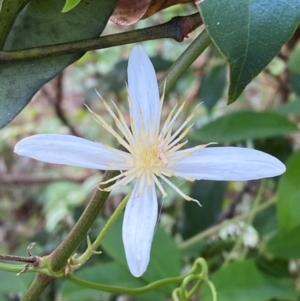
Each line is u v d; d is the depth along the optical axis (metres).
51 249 0.19
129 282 0.12
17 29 0.08
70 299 0.12
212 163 0.08
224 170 0.08
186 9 0.20
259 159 0.07
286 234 0.12
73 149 0.07
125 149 0.08
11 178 0.27
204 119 0.23
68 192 0.28
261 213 0.15
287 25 0.06
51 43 0.08
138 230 0.07
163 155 0.08
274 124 0.14
